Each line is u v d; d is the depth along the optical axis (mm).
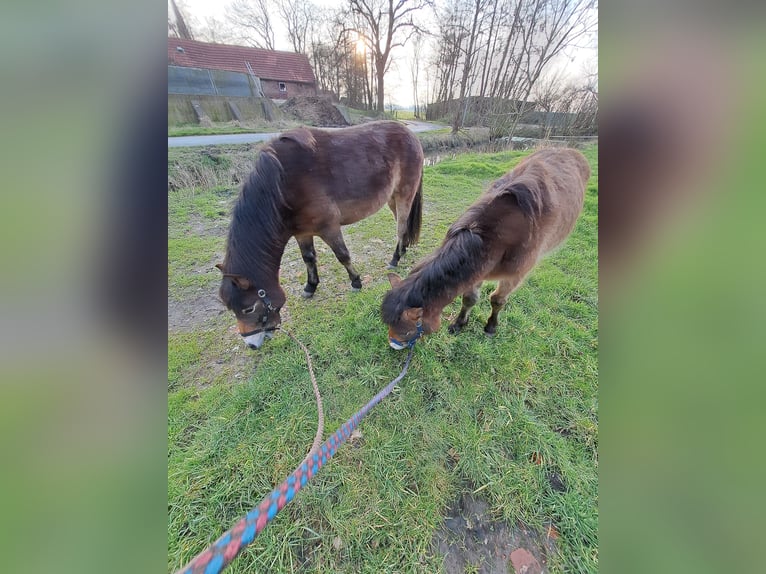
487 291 2945
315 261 2838
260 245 2105
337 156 2463
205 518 1453
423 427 1798
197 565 661
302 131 2383
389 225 4359
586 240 3814
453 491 1520
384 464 1626
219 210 4758
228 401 1975
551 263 3367
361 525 1407
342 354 2293
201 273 3277
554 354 2268
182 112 9578
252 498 1521
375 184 2738
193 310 2777
